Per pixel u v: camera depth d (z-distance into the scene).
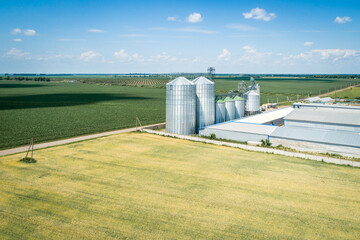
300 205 26.41
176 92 54.69
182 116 55.25
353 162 37.50
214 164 37.81
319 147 44.88
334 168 36.56
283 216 24.39
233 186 30.55
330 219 24.03
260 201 27.11
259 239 21.06
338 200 27.52
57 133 57.12
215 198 27.61
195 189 29.66
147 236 21.20
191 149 45.31
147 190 29.20
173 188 29.83
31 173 33.38
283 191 29.42
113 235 21.28
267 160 39.78
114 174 33.59
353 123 51.38
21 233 21.44
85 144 47.50
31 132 57.97
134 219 23.56
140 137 53.59
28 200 26.61
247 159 40.22
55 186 29.83
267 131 50.75
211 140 50.69
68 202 26.33
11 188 29.11
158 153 42.72
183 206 25.92
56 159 38.88
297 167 36.84
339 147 43.34
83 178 32.12
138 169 35.50
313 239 21.23
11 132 57.75
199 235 21.42
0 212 24.38
